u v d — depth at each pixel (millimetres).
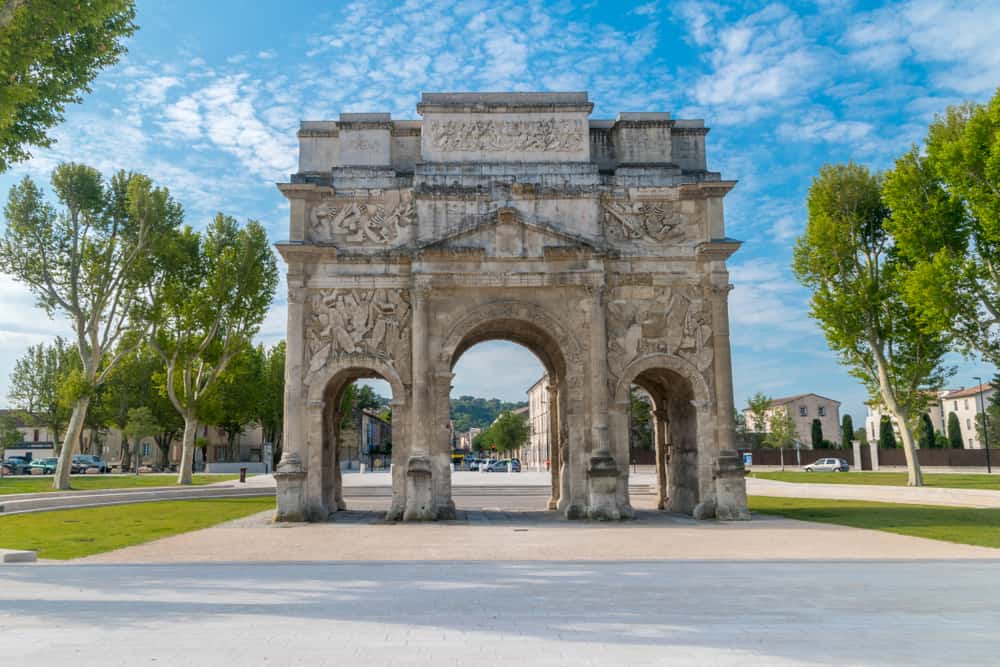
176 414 108812
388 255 39375
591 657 10992
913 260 51469
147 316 59875
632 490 61906
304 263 39250
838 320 56750
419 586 17406
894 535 28688
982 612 14375
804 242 59906
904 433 56375
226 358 66000
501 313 39031
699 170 41656
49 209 56719
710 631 12711
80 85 29766
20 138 29422
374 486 63938
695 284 39812
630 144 41156
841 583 17734
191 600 15602
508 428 154750
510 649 11461
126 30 30219
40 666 10414
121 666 10430
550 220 39812
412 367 38625
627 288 39781
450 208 39750
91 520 36531
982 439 140500
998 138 42000
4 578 18750
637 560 21969
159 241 58125
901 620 13617
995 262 47469
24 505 42000
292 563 21516
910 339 56250
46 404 111000
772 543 26609
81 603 15250
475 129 40688
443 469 37969
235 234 65875
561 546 26188
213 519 37500
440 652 11281
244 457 136500
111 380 106000
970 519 34688
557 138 40688
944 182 47125
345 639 12109
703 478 38375
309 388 38562
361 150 40750
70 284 56938
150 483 67000
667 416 45688
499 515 41062
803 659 10867
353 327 39031
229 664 10570
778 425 124750
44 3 25031
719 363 38844
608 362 39094
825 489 54750
